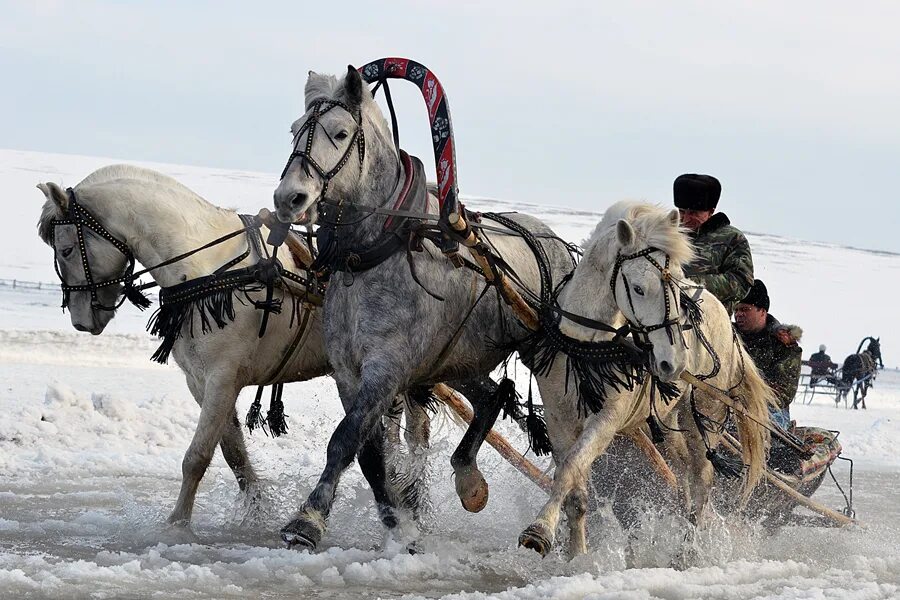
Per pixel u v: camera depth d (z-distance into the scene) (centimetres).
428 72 1120
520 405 1219
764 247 18012
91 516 1266
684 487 1238
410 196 1123
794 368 1403
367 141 1096
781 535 1379
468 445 1218
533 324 1113
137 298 1194
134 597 902
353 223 1097
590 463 1055
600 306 1062
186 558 1064
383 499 1158
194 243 1186
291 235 1231
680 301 1021
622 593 936
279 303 1195
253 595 939
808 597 973
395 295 1093
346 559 1073
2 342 3809
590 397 1056
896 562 1226
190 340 1185
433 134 1095
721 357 1214
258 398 1329
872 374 4653
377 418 1074
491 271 1103
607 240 1045
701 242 1312
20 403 2212
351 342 1106
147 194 1184
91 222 1174
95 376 3020
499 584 1045
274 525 1317
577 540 1087
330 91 1093
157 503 1448
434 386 1290
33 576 945
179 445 1981
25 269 8056
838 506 1748
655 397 1145
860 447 2711
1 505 1362
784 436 1316
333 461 1053
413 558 1062
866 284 14112
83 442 1902
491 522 1356
